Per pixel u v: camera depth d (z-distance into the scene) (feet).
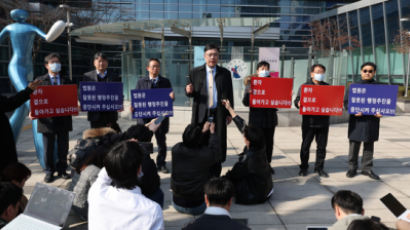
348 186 15.67
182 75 36.94
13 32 17.20
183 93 37.11
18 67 17.47
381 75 79.20
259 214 12.46
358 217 6.89
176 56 36.78
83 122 37.70
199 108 15.24
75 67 90.79
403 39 61.11
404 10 71.77
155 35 42.68
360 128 16.42
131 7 96.94
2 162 11.58
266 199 13.74
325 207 13.15
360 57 86.74
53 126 15.53
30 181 16.08
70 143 25.70
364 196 14.33
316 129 17.28
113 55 96.07
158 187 11.04
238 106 36.73
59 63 15.70
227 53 35.78
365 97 16.12
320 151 17.33
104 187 6.31
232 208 13.05
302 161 17.42
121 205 5.78
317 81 16.96
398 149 24.36
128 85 42.98
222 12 102.01
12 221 6.77
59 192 7.41
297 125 35.50
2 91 67.10
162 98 16.43
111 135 12.18
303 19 106.11
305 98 16.48
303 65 36.52
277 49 35.42
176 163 12.05
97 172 11.21
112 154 6.00
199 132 11.85
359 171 18.29
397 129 34.60
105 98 16.08
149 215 5.77
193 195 11.94
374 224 5.54
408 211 7.41
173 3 99.14
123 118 41.39
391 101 15.83
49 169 15.98
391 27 75.87
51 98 15.08
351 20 89.56
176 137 28.60
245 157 13.20
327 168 18.98
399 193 14.69
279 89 16.55
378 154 22.67
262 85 16.56
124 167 5.88
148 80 17.53
